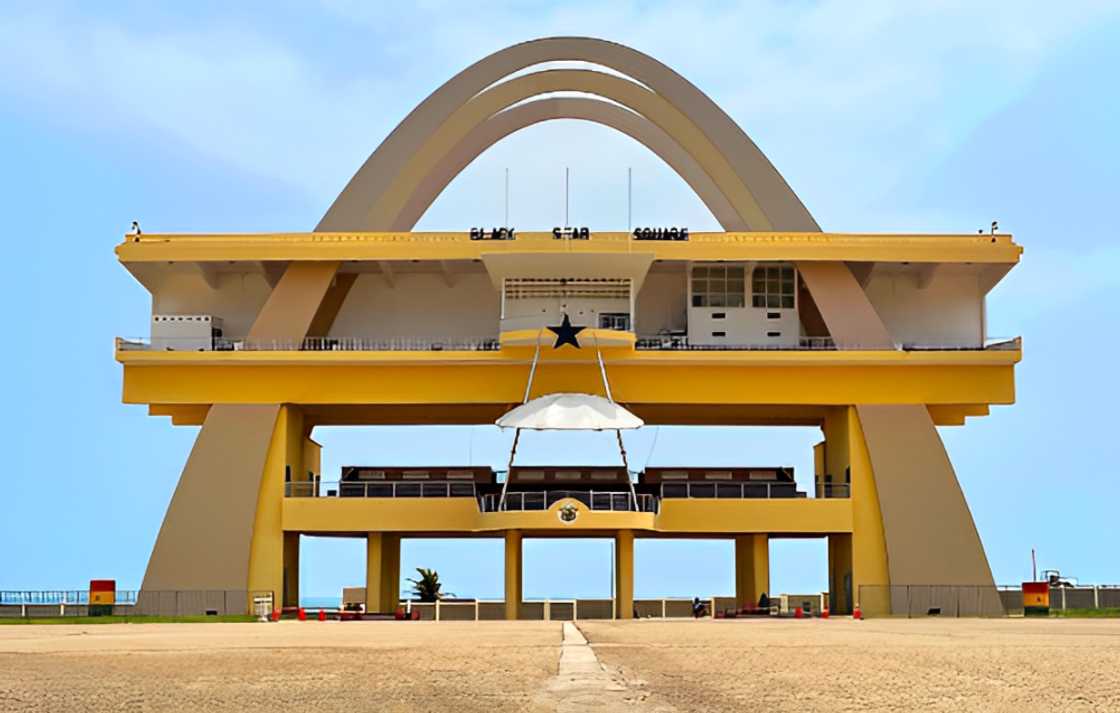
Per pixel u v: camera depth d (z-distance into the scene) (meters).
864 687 16.12
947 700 14.72
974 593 49.31
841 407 53.28
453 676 18.25
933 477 51.03
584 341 51.16
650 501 51.09
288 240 53.69
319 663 20.95
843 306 53.28
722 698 15.09
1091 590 50.78
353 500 50.88
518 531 50.25
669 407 54.81
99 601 48.81
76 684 17.61
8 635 32.78
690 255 53.06
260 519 50.81
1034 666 18.59
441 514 50.66
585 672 18.56
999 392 52.44
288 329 52.97
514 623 42.25
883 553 50.75
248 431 51.56
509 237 53.84
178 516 50.12
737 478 54.56
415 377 52.62
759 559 52.81
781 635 29.17
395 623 44.28
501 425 47.78
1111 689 15.63
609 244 53.03
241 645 26.62
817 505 51.09
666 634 30.06
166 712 14.56
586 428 47.38
